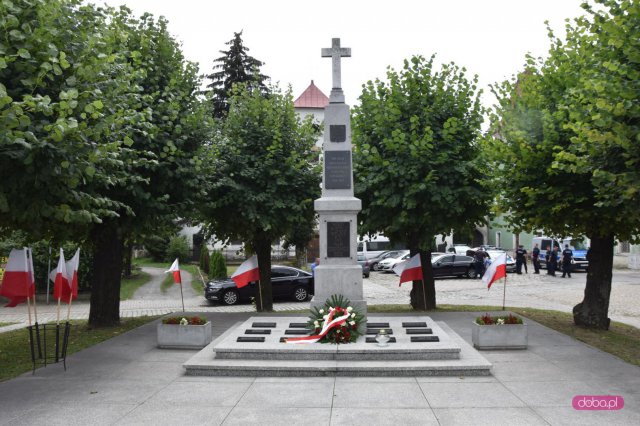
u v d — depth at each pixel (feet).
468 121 47.26
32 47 22.91
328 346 28.19
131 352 32.14
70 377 26.50
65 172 23.16
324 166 35.58
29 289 27.50
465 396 22.93
